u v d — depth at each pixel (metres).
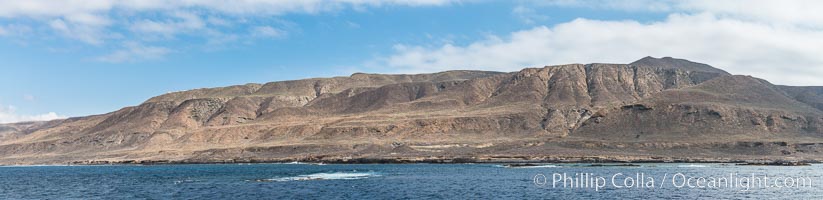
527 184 108.88
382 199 89.94
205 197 94.56
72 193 107.12
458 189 101.75
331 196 93.69
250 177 137.00
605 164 178.12
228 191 102.25
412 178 126.19
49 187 121.50
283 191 100.69
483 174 135.75
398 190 101.25
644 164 178.38
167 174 161.25
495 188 102.56
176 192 103.25
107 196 100.38
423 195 94.19
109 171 191.25
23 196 103.56
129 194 102.44
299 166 196.12
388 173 145.12
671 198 88.38
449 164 192.88
